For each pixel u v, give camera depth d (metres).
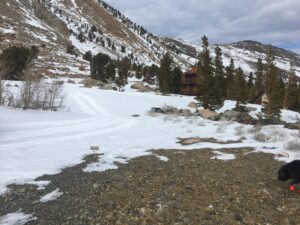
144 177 9.49
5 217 6.82
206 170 10.38
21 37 123.25
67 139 15.48
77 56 132.25
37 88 25.94
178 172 10.08
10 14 144.75
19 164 10.60
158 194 8.02
